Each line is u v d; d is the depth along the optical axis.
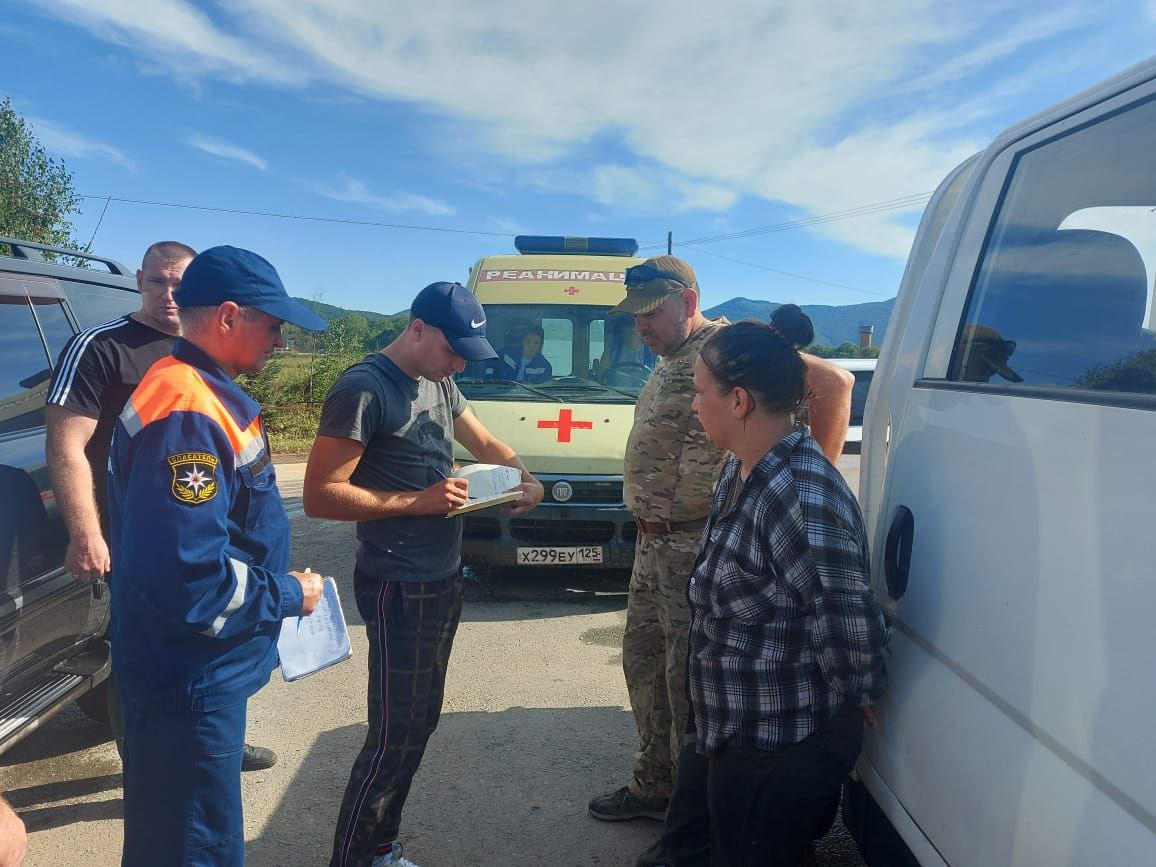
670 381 2.50
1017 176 1.68
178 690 1.73
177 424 1.64
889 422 1.92
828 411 2.42
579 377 5.66
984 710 1.36
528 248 6.62
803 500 1.63
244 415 1.80
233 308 1.76
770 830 1.73
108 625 3.16
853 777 1.96
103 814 2.93
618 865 2.66
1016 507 1.32
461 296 2.21
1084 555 1.14
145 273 2.75
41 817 2.90
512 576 5.84
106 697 3.37
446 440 2.41
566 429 5.09
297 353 16.14
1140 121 1.38
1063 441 1.23
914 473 1.71
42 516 2.78
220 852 1.82
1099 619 1.10
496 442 2.76
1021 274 1.56
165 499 1.59
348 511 2.14
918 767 1.54
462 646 4.57
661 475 2.48
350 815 2.27
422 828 2.86
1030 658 1.24
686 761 2.15
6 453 2.72
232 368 1.84
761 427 1.77
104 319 3.54
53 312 3.25
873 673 1.59
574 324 5.77
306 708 3.79
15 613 2.61
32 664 2.75
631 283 2.49
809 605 1.64
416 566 2.27
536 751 3.42
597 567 5.04
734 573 1.73
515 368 5.69
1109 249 1.44
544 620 4.98
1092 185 1.46
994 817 1.28
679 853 2.14
